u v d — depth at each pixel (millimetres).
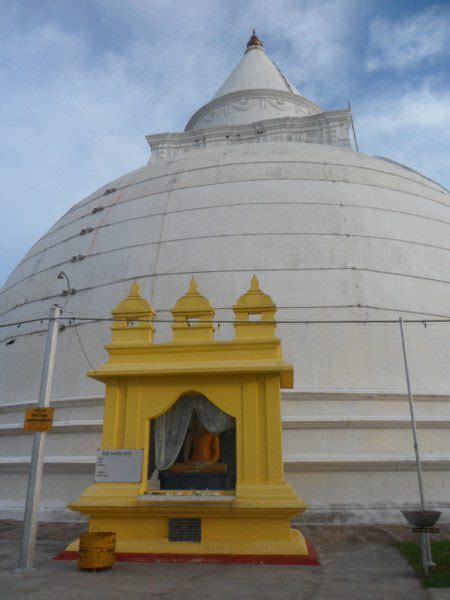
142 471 8180
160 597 5570
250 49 34031
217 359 8742
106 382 8812
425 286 14586
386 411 12305
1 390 15180
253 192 16688
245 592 5781
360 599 5562
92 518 7961
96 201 19859
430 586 6102
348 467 11398
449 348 13484
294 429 12031
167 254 15234
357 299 13750
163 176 18922
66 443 12766
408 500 11117
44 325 15594
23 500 12352
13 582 6309
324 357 12859
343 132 25000
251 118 28219
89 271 16094
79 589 5922
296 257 14594
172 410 8742
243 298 9398
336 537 9352
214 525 7754
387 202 16984
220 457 8492
